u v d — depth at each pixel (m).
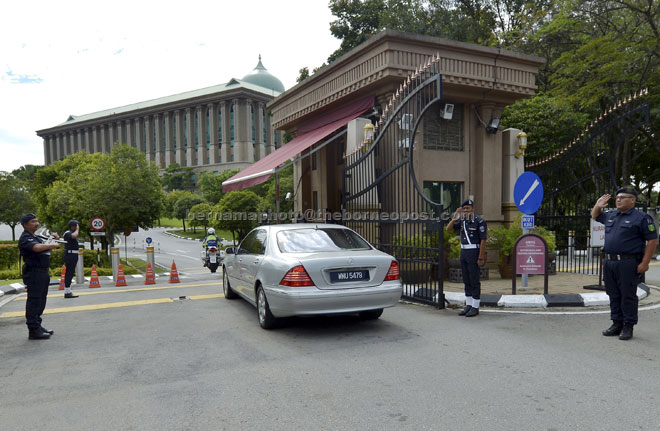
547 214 11.74
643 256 4.99
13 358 4.81
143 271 22.77
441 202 10.70
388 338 5.28
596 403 3.34
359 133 9.89
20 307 8.10
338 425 3.05
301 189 14.17
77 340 5.52
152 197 29.95
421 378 3.92
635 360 4.34
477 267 6.38
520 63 10.66
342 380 3.91
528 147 18.25
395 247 8.44
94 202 27.67
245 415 3.25
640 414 3.14
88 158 40.03
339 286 5.29
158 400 3.56
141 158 29.88
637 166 25.89
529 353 4.61
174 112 106.44
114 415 3.30
